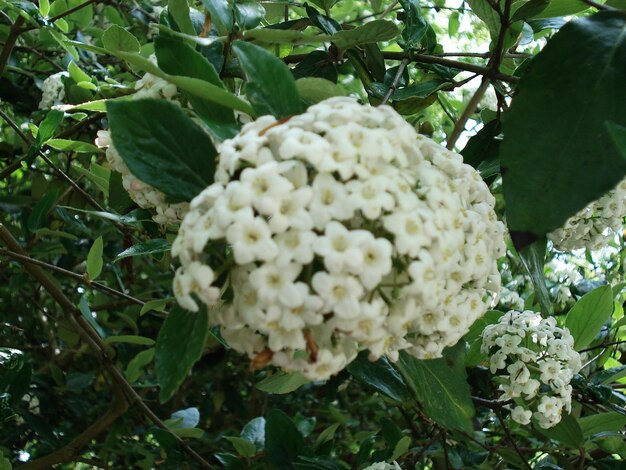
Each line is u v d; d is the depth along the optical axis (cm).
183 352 23
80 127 50
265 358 23
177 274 23
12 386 48
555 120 24
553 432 46
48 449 67
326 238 21
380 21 34
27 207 61
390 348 26
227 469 48
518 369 42
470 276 26
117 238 68
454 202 24
